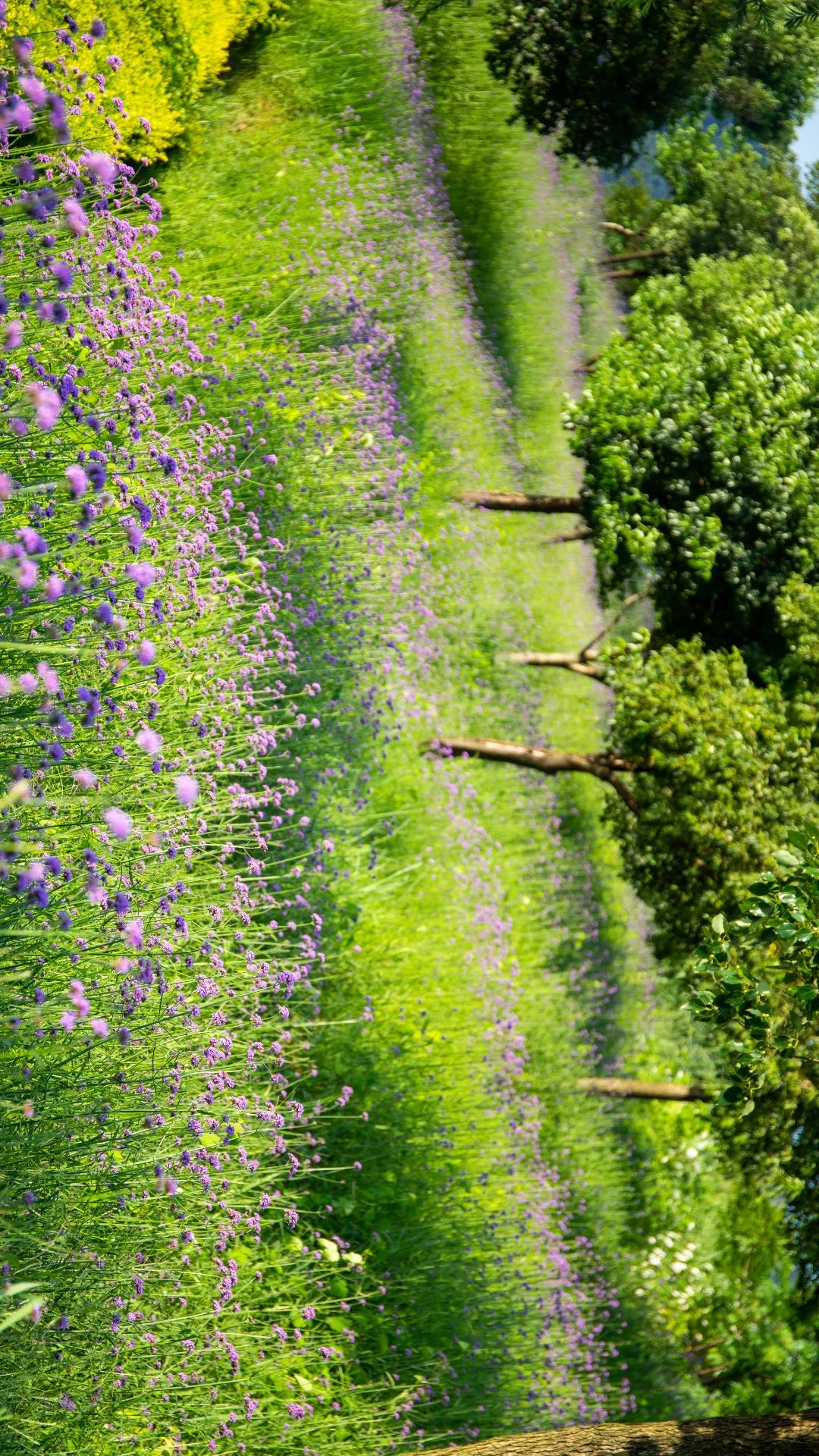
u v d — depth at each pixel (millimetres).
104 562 5367
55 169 6070
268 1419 6715
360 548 11188
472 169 22734
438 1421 8969
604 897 18188
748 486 12930
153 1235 5109
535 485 20172
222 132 15367
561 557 21062
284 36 18000
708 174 20047
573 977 16047
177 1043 5371
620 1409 13125
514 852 16344
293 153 15875
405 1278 9086
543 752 14797
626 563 14055
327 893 9523
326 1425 7027
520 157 23625
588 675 17609
